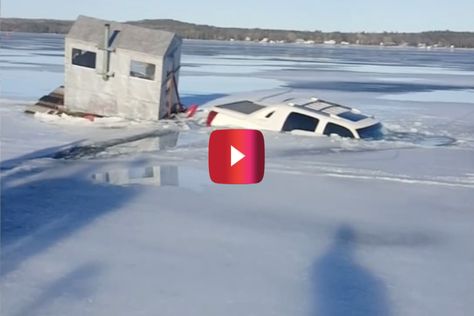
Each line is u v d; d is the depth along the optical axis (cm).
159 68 1667
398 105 2405
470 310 540
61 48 7331
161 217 792
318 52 12375
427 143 1473
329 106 1588
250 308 525
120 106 1708
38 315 496
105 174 1041
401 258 667
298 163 1177
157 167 1108
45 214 791
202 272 602
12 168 1063
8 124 1559
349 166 1162
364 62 7744
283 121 1513
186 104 2183
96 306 517
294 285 579
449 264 653
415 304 548
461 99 2767
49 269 595
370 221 808
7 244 666
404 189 995
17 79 2881
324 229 766
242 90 2892
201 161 1167
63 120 1655
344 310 530
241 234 730
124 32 1700
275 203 882
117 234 714
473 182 1056
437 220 823
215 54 8319
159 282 573
